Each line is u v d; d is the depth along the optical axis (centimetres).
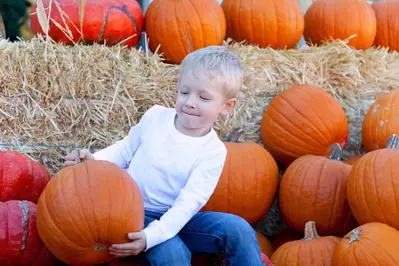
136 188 301
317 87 455
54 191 290
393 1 531
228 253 315
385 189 356
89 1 435
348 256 335
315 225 394
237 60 318
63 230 284
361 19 499
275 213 455
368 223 354
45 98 414
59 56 411
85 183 289
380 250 330
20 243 304
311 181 396
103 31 434
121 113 424
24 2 530
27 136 416
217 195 396
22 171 340
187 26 447
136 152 329
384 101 449
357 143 484
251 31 474
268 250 410
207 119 310
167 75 431
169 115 326
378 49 515
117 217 285
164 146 318
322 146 436
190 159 314
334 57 473
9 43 419
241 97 450
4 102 409
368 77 482
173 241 299
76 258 294
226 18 483
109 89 422
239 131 436
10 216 307
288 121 437
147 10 466
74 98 417
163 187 317
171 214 299
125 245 288
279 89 461
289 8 476
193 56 312
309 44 521
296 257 359
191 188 307
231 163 402
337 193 392
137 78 423
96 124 423
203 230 318
